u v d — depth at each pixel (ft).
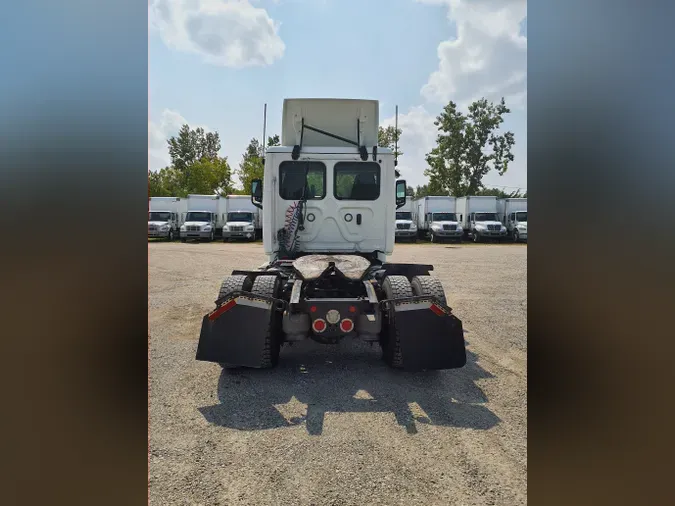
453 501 8.19
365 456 9.76
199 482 8.73
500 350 17.62
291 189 19.54
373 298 14.26
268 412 11.96
